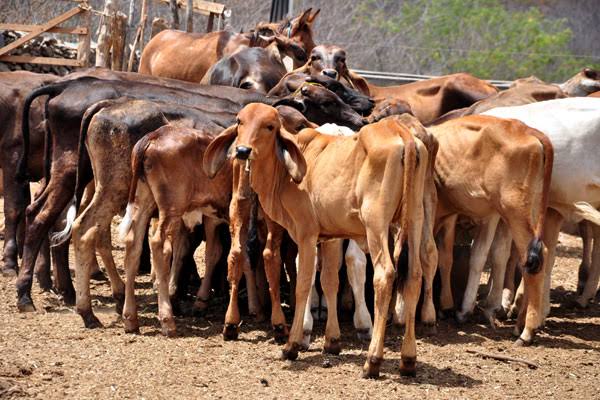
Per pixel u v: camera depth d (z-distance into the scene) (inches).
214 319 469.1
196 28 1123.9
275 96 534.6
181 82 540.1
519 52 1343.5
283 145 386.6
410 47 1295.5
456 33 1352.1
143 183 436.1
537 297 434.9
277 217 400.2
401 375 376.8
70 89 481.4
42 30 792.3
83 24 981.2
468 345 432.8
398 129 367.2
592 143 466.6
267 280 456.1
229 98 525.3
